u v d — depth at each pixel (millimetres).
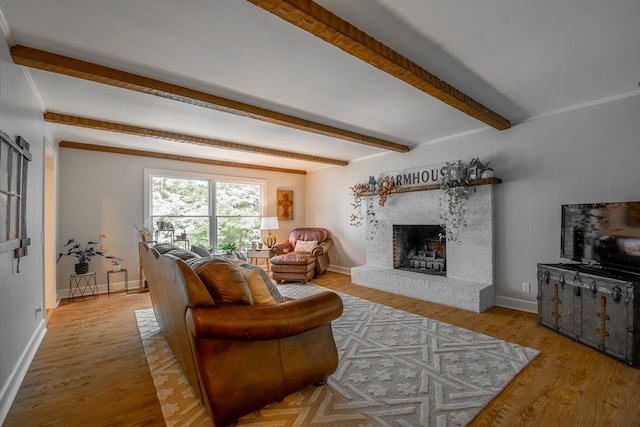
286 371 1757
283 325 1665
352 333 2926
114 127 3545
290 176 6945
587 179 3100
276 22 1771
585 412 1723
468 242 3990
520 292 3617
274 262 5324
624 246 2520
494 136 3830
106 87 2613
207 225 5812
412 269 4891
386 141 4477
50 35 1871
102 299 4234
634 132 2832
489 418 1673
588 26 1840
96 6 1606
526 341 2699
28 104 2453
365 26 1805
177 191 5488
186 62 2217
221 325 1507
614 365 2250
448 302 3818
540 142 3434
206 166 5766
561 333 2824
